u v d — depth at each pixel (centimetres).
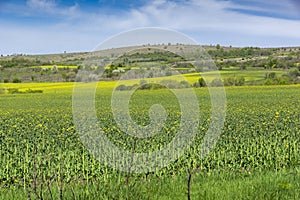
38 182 934
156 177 1002
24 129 1844
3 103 3888
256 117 2106
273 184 808
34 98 4388
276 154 1159
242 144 1335
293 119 1980
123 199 736
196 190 808
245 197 727
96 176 1042
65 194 767
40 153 1164
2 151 1308
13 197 816
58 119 2302
